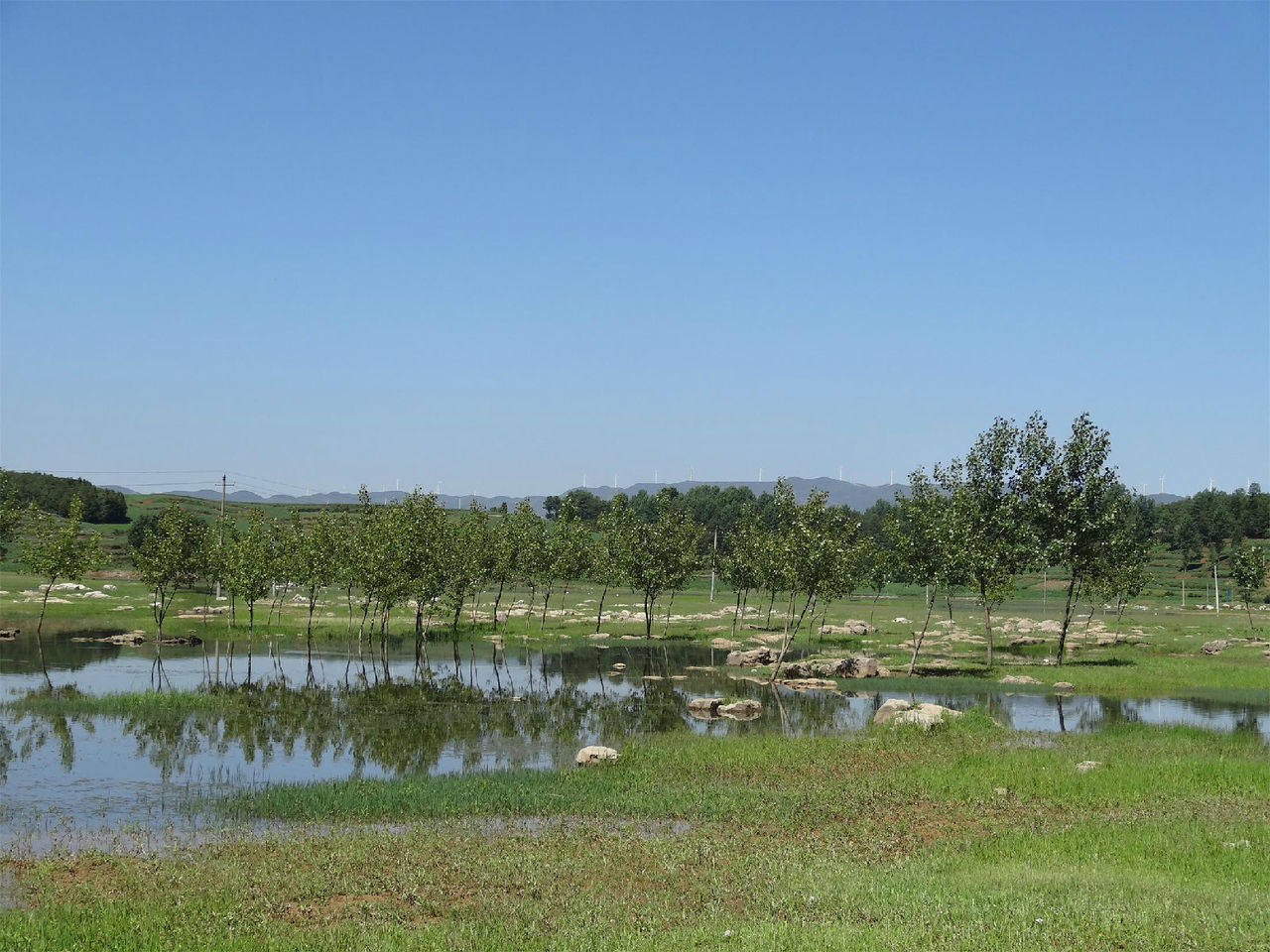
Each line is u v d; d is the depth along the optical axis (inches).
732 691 2185.0
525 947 623.8
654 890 760.3
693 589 6028.5
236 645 2908.5
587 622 3846.0
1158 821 970.7
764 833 956.0
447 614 3634.4
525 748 1469.0
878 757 1348.4
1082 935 615.5
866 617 4407.0
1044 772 1227.9
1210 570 7165.4
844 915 679.1
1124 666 2593.5
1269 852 842.2
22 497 6215.6
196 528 2878.9
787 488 3184.1
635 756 1349.7
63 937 649.0
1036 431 2819.9
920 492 2792.8
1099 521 2701.8
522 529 3376.0
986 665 2650.1
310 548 2851.9
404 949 620.7
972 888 729.0
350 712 1785.2
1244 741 1530.5
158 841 930.1
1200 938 609.6
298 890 761.0
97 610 3577.8
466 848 882.1
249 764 1331.2
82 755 1375.5
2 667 2305.6
